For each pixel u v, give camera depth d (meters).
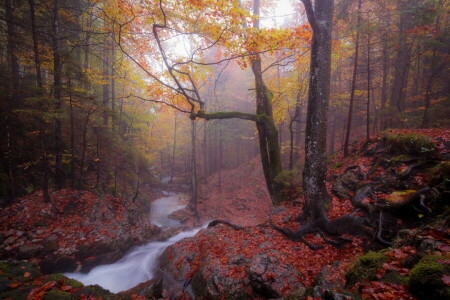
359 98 17.80
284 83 12.17
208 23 7.29
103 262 8.22
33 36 9.21
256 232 7.29
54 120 9.91
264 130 10.59
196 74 11.94
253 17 6.46
